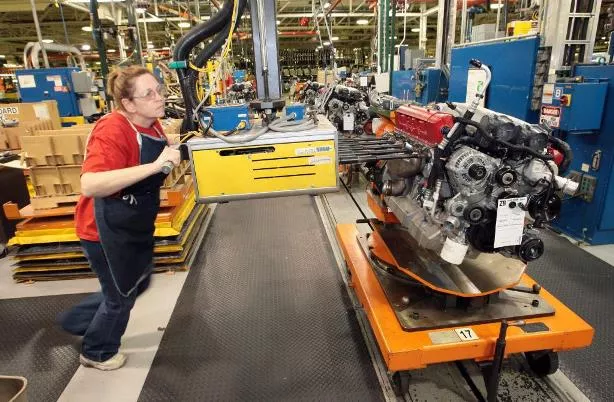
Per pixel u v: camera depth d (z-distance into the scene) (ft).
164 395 6.56
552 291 8.93
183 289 9.71
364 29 54.24
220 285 9.84
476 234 5.95
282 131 5.51
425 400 6.23
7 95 37.88
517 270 6.70
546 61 11.03
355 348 7.48
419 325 5.90
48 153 9.52
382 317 6.28
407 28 50.29
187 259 10.98
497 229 5.66
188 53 5.92
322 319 8.38
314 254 11.25
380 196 8.37
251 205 15.42
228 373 6.98
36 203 9.96
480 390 6.36
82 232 6.21
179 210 10.95
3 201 12.10
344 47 71.05
